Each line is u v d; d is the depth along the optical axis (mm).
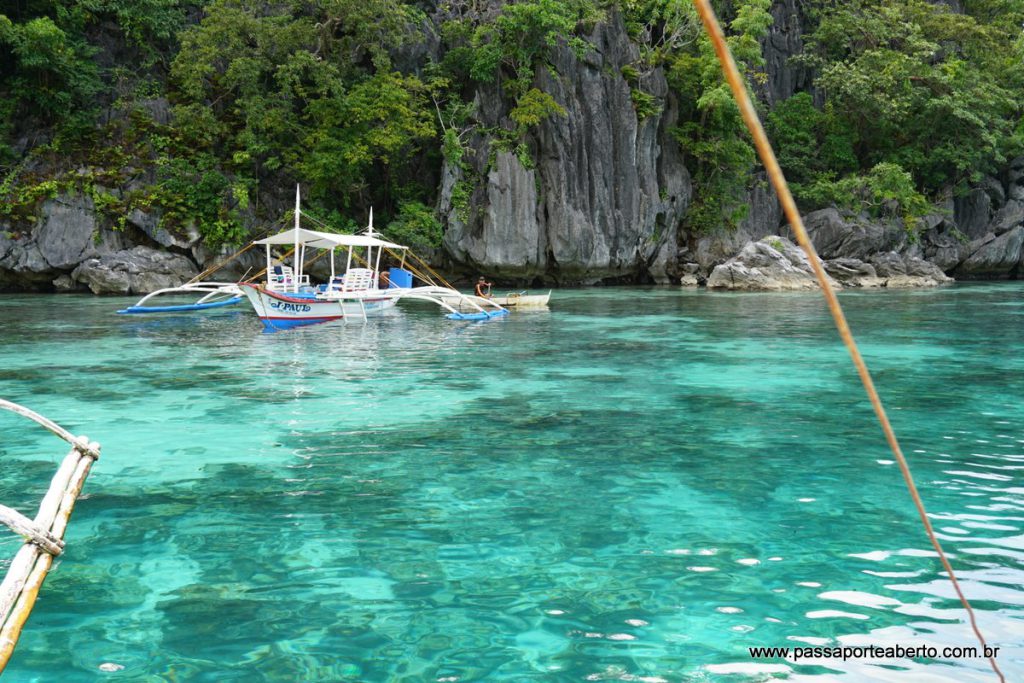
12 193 33938
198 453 8039
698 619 4348
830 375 12992
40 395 11211
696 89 46531
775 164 1128
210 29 34750
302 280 28891
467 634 4211
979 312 25641
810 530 5750
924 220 49625
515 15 39219
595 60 42156
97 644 4117
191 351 16125
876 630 4172
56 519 4336
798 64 54188
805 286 40094
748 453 8000
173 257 34625
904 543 5461
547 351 16188
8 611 3264
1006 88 54406
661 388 11828
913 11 52875
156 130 36844
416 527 5891
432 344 17375
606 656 3951
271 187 38969
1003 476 7109
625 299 32656
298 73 36188
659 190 45562
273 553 5391
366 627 4297
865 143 52500
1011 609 4391
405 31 39125
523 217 40000
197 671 3838
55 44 33969
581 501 6496
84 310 25594
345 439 8664
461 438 8695
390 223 38844
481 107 41062
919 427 9117
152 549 5461
